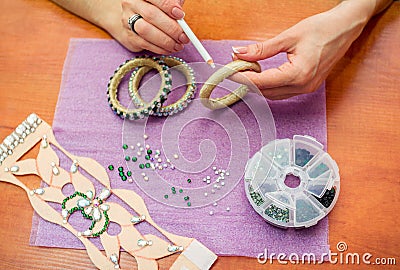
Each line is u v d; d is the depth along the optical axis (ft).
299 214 3.13
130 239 3.22
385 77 3.63
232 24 3.87
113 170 3.44
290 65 3.26
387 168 3.34
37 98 3.71
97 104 3.66
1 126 3.65
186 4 3.95
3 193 3.44
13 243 3.28
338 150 3.41
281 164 3.31
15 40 3.94
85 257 3.22
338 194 3.24
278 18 3.88
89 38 3.90
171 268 3.13
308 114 3.52
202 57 3.63
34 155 3.54
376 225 3.19
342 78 3.64
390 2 3.84
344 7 3.44
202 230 3.23
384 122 3.48
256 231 3.20
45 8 4.02
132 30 3.51
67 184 3.43
